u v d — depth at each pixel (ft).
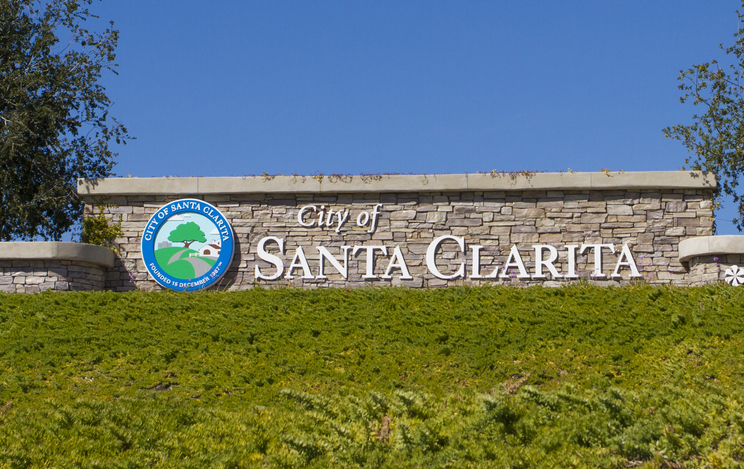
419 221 59.98
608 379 41.14
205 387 42.04
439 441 32.50
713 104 75.20
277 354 45.73
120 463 30.73
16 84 73.97
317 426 34.96
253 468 31.17
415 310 51.13
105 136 78.64
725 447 30.50
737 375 40.01
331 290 55.67
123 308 52.60
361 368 43.96
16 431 33.73
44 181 74.64
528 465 30.17
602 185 58.80
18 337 47.62
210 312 51.85
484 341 46.14
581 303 51.55
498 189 59.62
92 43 79.41
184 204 60.59
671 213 58.54
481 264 58.85
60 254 57.16
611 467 29.81
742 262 54.29
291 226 60.54
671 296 50.98
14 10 76.74
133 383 42.52
